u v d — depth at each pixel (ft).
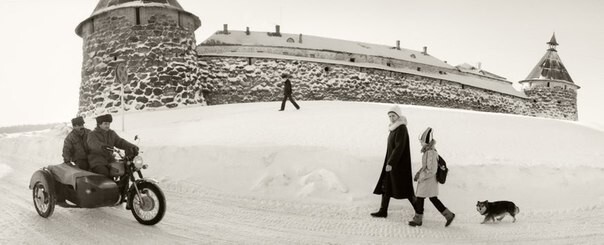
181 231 21.97
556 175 35.24
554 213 28.81
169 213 24.95
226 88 107.24
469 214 28.17
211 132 50.03
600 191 33.68
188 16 98.37
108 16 94.02
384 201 26.53
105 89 91.04
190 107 90.43
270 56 111.75
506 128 63.16
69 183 22.77
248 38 120.98
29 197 27.61
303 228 23.67
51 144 44.73
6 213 24.02
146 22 92.58
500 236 23.67
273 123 56.85
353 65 119.44
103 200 22.80
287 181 32.09
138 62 90.84
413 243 21.97
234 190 30.83
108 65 92.27
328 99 115.44
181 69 94.02
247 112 71.15
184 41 96.12
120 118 72.64
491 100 145.59
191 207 26.45
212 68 107.04
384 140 47.67
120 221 23.22
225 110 76.02
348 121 59.26
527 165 37.04
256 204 27.94
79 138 24.76
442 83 134.62
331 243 21.36
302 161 34.86
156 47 92.12
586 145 54.95
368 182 32.94
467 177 33.86
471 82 145.48
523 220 27.09
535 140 55.62
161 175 33.73
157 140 44.52
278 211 26.71
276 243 20.92
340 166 34.35
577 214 28.66
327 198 29.81
